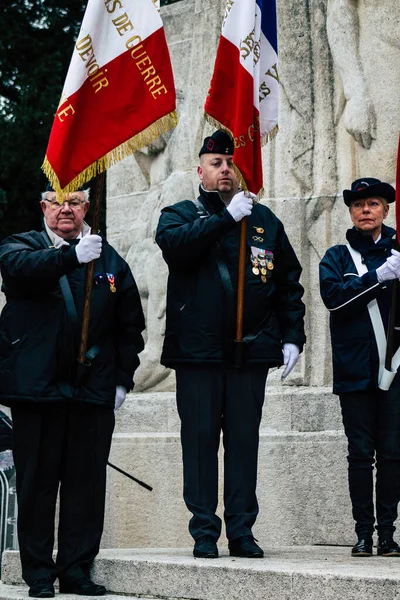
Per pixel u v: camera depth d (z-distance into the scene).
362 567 8.16
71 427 9.20
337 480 11.25
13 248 9.10
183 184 14.53
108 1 9.25
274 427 12.23
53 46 26.59
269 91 9.82
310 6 13.39
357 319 9.52
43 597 8.91
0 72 26.52
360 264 9.73
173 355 9.39
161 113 9.23
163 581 8.76
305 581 7.82
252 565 8.37
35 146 25.70
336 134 13.02
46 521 9.14
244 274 9.26
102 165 9.19
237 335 9.21
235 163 9.27
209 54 14.33
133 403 13.73
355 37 12.67
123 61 9.27
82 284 9.21
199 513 9.21
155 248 14.64
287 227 13.11
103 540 12.95
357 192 9.75
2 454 13.20
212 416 9.33
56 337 9.01
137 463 12.77
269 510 11.62
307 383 12.70
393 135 12.35
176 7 15.55
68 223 9.35
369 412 9.49
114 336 9.62
